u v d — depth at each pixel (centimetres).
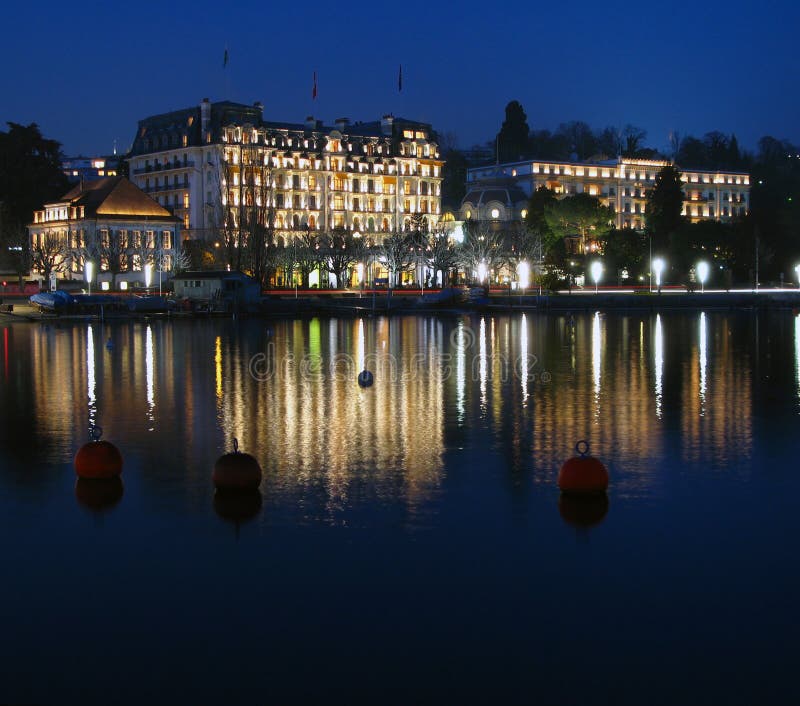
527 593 2080
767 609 1998
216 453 3419
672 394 4925
